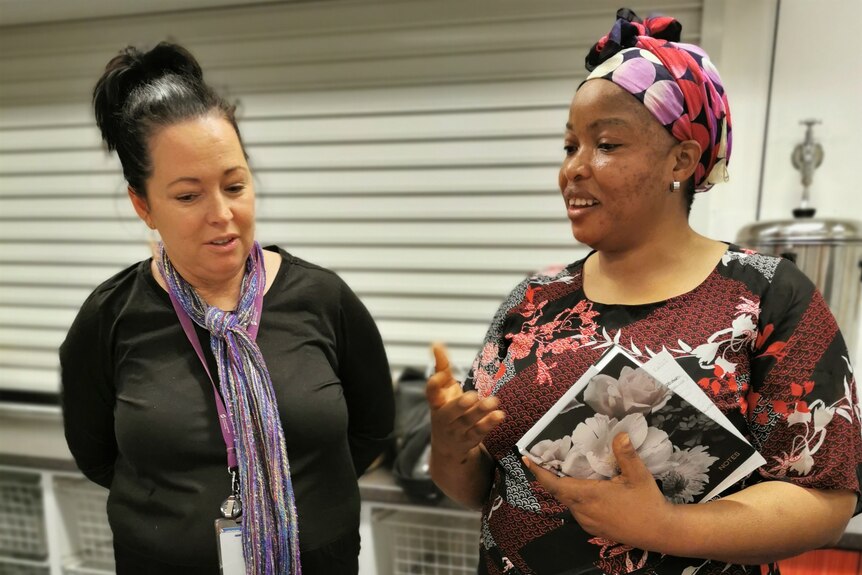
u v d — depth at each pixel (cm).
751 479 82
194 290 108
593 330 87
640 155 79
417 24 199
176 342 108
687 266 86
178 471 106
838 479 74
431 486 168
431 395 87
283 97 216
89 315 111
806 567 148
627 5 184
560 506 87
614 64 80
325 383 113
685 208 87
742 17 172
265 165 222
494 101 199
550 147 197
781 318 79
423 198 211
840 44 168
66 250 251
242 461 103
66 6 217
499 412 86
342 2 203
